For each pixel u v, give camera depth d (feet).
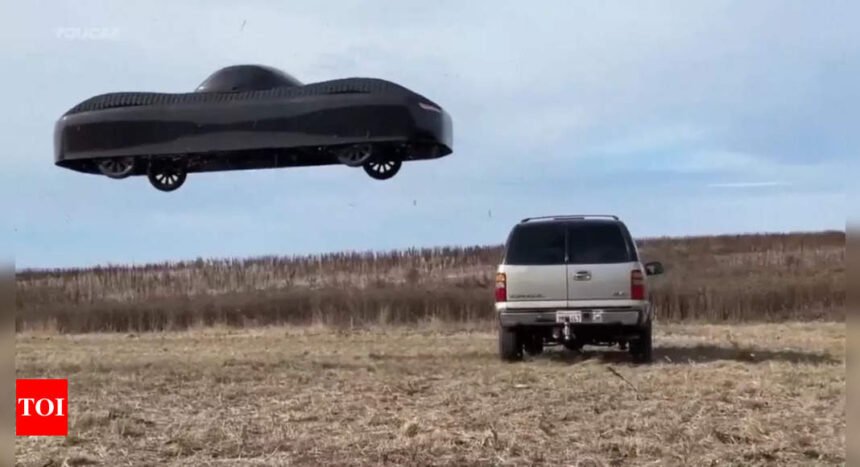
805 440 23.16
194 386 33.96
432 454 22.45
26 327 82.58
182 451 23.21
